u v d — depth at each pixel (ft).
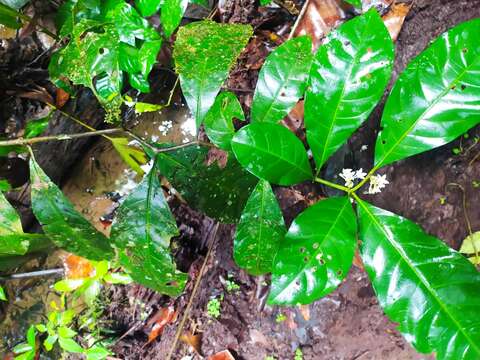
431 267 1.10
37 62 2.16
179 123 2.42
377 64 1.16
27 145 1.32
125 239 1.36
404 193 1.74
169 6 1.59
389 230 1.15
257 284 1.99
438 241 1.12
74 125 2.31
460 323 1.06
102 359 2.23
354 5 1.67
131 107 2.47
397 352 1.73
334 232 1.17
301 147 1.20
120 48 1.76
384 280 1.14
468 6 1.72
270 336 1.94
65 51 1.54
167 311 2.20
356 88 1.18
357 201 1.21
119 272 2.19
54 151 2.31
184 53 1.26
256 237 1.31
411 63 1.15
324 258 1.15
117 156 2.51
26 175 2.17
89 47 1.51
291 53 1.26
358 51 1.16
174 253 2.20
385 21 1.77
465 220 1.67
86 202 2.51
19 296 2.46
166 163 1.40
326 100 1.20
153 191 1.36
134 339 2.23
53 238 1.37
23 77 2.15
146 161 2.28
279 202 1.92
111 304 2.33
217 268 2.08
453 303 1.07
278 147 1.17
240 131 1.14
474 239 1.63
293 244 1.17
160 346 2.17
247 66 2.10
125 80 2.34
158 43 1.74
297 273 1.15
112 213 2.45
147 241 1.36
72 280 2.12
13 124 2.15
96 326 2.31
